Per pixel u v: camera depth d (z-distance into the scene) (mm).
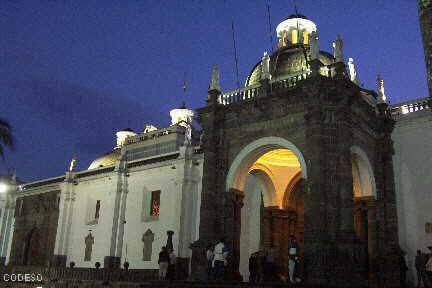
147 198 35844
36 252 44750
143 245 34500
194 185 32750
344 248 19453
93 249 37719
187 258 31062
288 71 27625
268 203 30281
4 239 48688
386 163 25969
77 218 41094
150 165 35781
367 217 24594
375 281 23547
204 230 24406
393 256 24141
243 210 32375
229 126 25797
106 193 38188
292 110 23266
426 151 25688
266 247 29375
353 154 23328
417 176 25703
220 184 25156
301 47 29359
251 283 18828
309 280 19703
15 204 49625
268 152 26953
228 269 23641
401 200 25953
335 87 21688
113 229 36031
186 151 33188
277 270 25125
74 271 32281
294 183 30219
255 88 25297
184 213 31750
